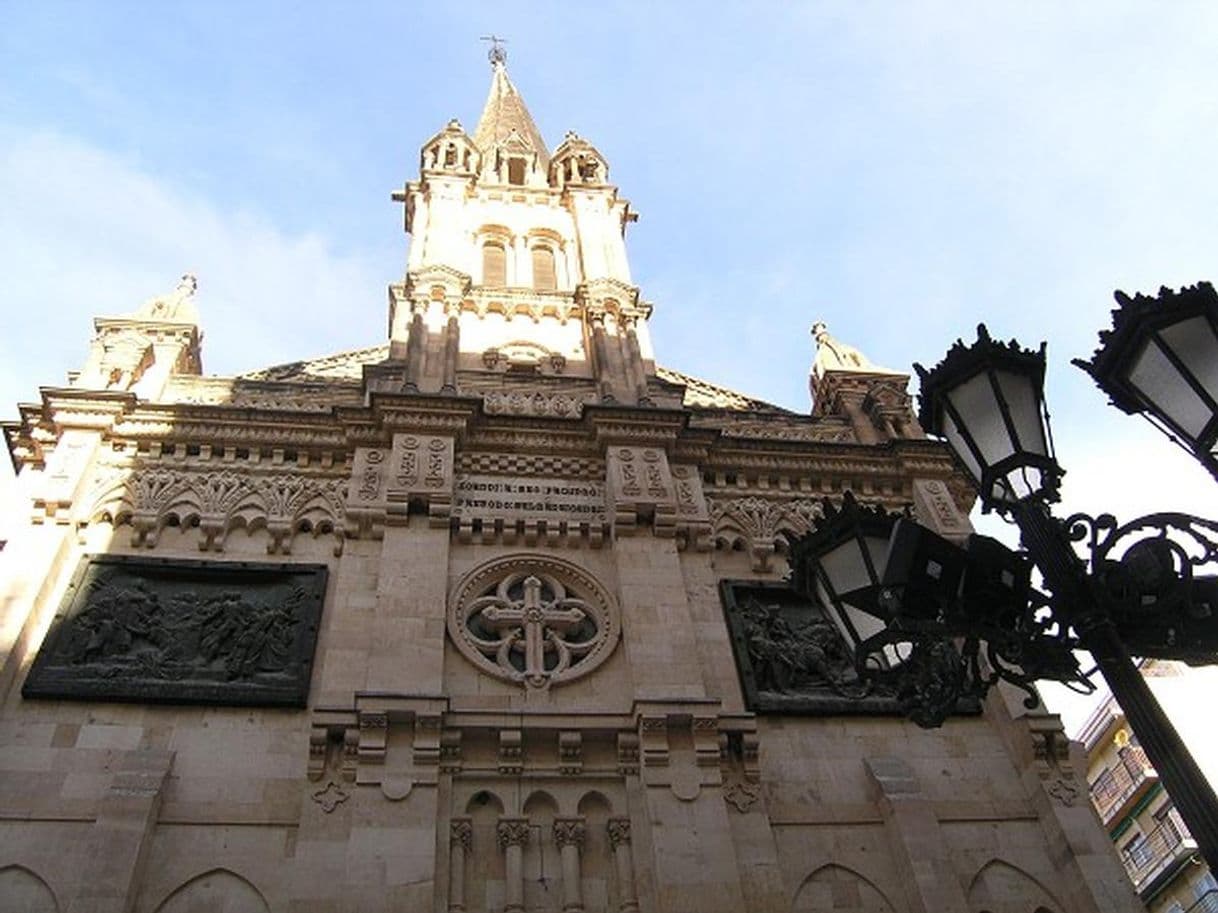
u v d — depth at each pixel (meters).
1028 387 10.25
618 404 25.95
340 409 24.81
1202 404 9.37
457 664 20.89
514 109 48.25
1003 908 19.09
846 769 20.70
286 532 22.91
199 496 23.39
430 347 28.52
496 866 17.98
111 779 18.14
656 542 23.59
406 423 24.72
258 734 19.30
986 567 10.00
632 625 21.59
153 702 19.39
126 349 26.55
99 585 21.31
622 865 18.05
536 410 27.42
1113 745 51.19
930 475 27.27
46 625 20.48
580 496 24.86
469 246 34.81
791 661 22.36
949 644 10.87
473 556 22.98
